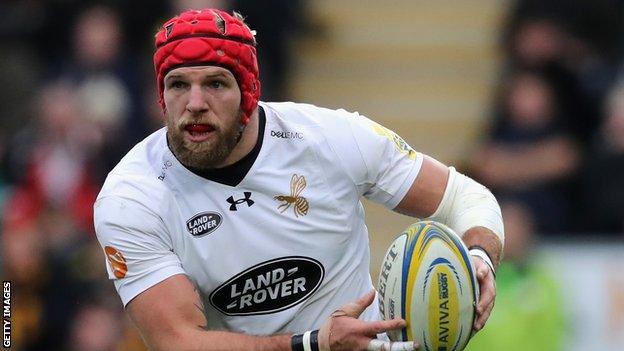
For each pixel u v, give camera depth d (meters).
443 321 17.86
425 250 17.97
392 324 17.72
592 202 35.97
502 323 31.11
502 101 38.62
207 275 18.58
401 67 44.78
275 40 40.62
